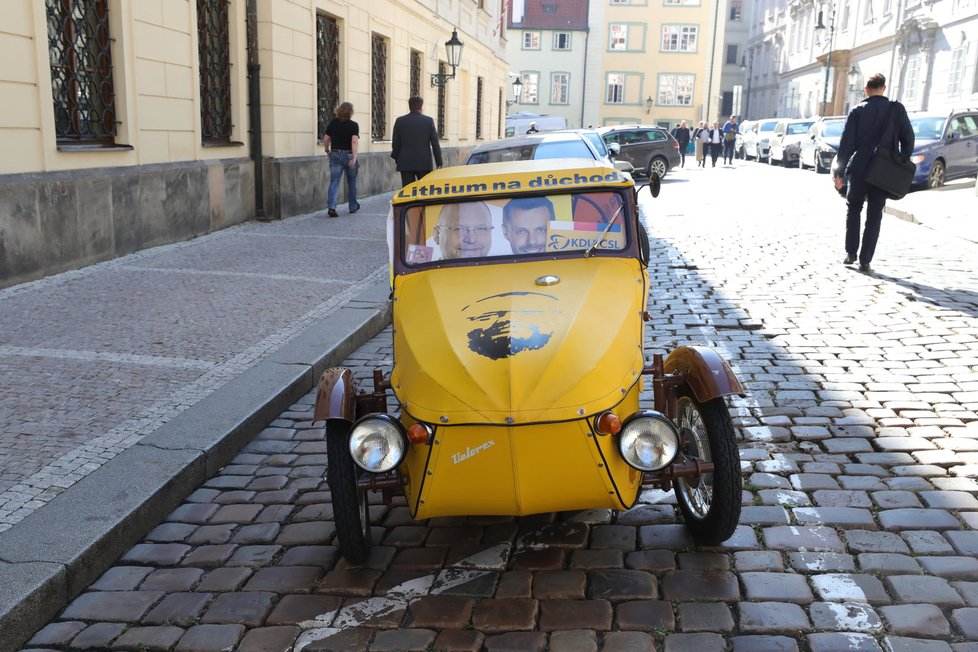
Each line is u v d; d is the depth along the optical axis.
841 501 4.16
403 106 21.27
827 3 47.12
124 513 3.96
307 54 14.92
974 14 29.09
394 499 4.47
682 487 4.01
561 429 3.23
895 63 36.28
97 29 9.81
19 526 3.81
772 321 7.56
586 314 3.68
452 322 3.71
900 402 5.46
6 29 8.21
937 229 13.02
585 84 64.62
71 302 7.89
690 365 3.74
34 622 3.32
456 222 4.34
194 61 11.71
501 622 3.31
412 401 3.41
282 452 5.11
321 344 6.73
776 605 3.32
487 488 3.30
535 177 4.43
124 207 10.22
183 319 7.42
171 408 5.30
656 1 63.06
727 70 75.31
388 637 3.25
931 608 3.24
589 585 3.55
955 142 20.50
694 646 3.10
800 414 5.32
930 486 4.28
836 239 12.23
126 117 10.23
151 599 3.54
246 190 13.57
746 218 15.24
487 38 31.88
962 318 7.37
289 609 3.46
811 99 50.06
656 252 11.55
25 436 4.81
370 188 18.75
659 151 27.88
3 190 8.21
